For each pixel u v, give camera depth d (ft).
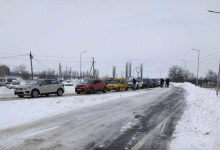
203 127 19.52
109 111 30.30
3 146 14.75
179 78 233.76
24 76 184.96
